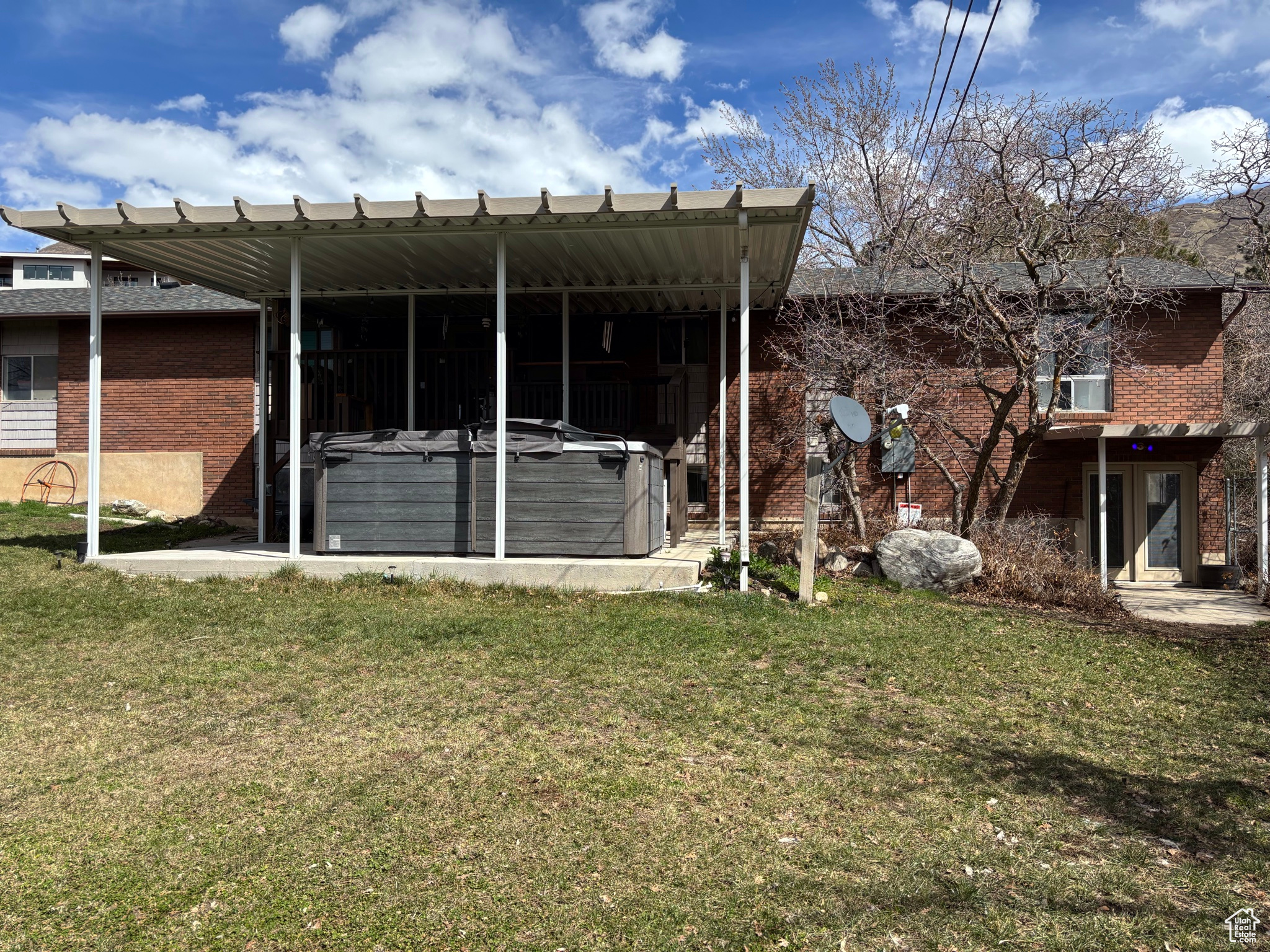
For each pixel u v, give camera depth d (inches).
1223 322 515.8
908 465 520.7
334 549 345.4
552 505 340.2
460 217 310.8
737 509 522.6
